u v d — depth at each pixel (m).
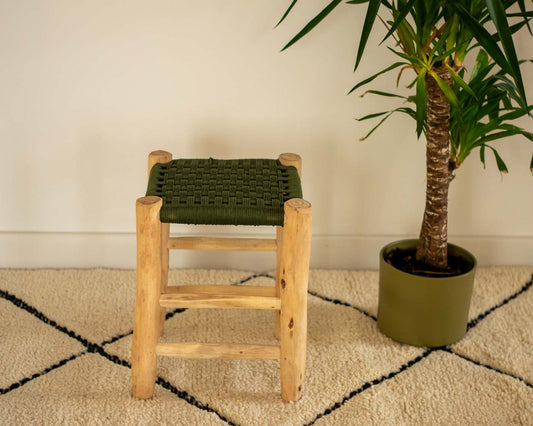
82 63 1.76
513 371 1.57
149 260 1.37
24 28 1.72
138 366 1.43
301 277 1.36
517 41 1.77
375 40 1.76
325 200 1.95
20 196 1.92
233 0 1.71
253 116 1.84
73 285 1.90
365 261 2.03
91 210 1.94
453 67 1.43
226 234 1.99
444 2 1.32
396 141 1.88
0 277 1.93
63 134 1.84
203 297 1.42
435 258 1.63
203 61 1.77
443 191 1.57
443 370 1.57
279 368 1.58
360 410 1.44
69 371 1.55
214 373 1.56
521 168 1.92
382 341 1.69
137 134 1.85
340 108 1.84
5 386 1.49
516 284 1.94
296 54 1.77
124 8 1.71
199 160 1.55
